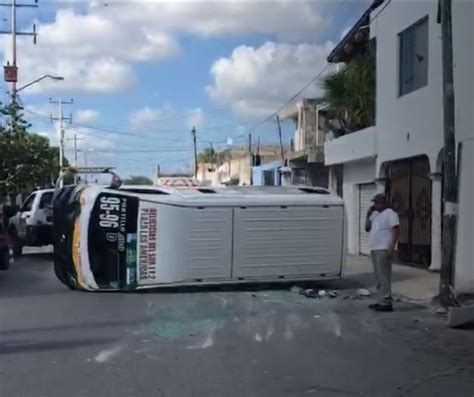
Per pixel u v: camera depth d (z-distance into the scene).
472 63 14.39
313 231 14.68
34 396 6.67
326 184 32.53
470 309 10.50
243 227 14.22
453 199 12.27
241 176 58.84
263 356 8.37
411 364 8.07
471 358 8.42
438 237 16.64
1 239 17.55
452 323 10.41
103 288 13.85
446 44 12.38
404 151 18.25
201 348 8.79
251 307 12.20
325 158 25.11
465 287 14.38
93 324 10.40
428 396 6.80
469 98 14.52
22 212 22.64
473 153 14.44
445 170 12.38
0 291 14.09
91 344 8.98
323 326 10.44
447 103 12.38
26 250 26.02
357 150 21.66
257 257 14.32
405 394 6.85
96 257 13.81
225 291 14.24
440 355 8.57
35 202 21.77
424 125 17.08
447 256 12.21
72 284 14.12
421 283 15.03
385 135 19.55
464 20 14.68
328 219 14.79
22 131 32.06
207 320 10.81
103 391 6.84
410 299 13.21
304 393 6.82
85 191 13.98
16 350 8.64
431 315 11.54
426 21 17.16
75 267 13.88
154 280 13.91
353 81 22.75
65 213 14.24
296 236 14.57
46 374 7.49
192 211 13.95
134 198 13.87
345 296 13.67
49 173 33.38
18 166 30.81
